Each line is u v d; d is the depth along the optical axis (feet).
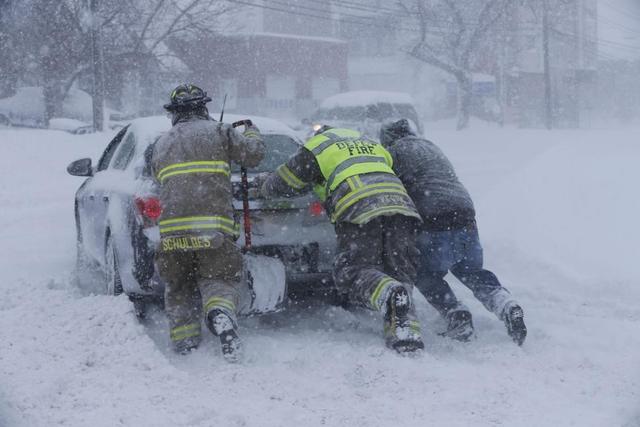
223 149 19.81
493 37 192.24
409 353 18.81
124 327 19.01
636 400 16.11
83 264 29.63
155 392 16.16
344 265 20.22
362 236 20.08
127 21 142.82
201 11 156.15
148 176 21.89
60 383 16.26
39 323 19.86
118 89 151.64
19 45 139.44
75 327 19.29
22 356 17.93
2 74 141.79
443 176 22.09
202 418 14.92
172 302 19.63
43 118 143.74
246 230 20.38
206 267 19.43
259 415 15.17
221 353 18.95
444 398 16.01
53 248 35.32
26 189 56.13
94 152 72.08
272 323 22.77
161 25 154.40
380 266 20.33
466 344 20.66
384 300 18.90
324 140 20.67
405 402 15.88
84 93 151.84
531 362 18.81
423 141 22.88
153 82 155.33
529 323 22.82
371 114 79.71
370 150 20.80
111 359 17.89
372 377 17.20
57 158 67.72
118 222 22.04
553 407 15.72
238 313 20.22
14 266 31.04
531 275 28.78
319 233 21.56
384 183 20.17
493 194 36.91
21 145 68.80
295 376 17.39
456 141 113.80
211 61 165.58
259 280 20.26
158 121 25.00
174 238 19.15
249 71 181.57
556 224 32.37
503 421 14.92
